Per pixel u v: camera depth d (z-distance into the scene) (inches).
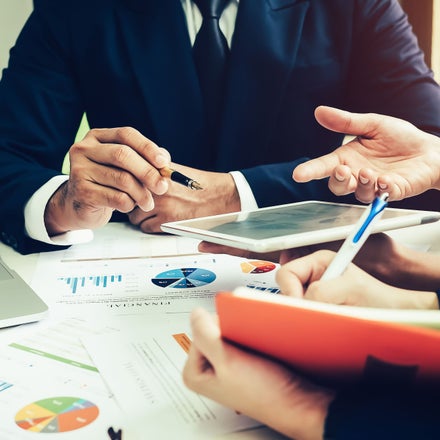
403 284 23.2
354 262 23.0
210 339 13.4
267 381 13.3
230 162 45.0
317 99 46.9
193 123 44.5
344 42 46.2
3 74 46.4
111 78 44.8
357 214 24.5
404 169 29.4
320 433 12.9
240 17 43.7
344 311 11.8
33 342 20.2
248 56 43.6
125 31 44.3
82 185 30.1
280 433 14.3
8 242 34.8
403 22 46.9
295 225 22.6
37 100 43.9
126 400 16.0
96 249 32.8
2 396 16.3
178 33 43.8
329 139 48.2
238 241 20.0
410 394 12.2
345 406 12.8
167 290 25.6
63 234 33.4
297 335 12.1
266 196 36.6
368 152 30.5
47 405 15.8
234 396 13.7
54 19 45.6
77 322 22.0
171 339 20.2
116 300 24.4
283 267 17.6
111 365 18.2
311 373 13.3
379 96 46.4
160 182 28.5
